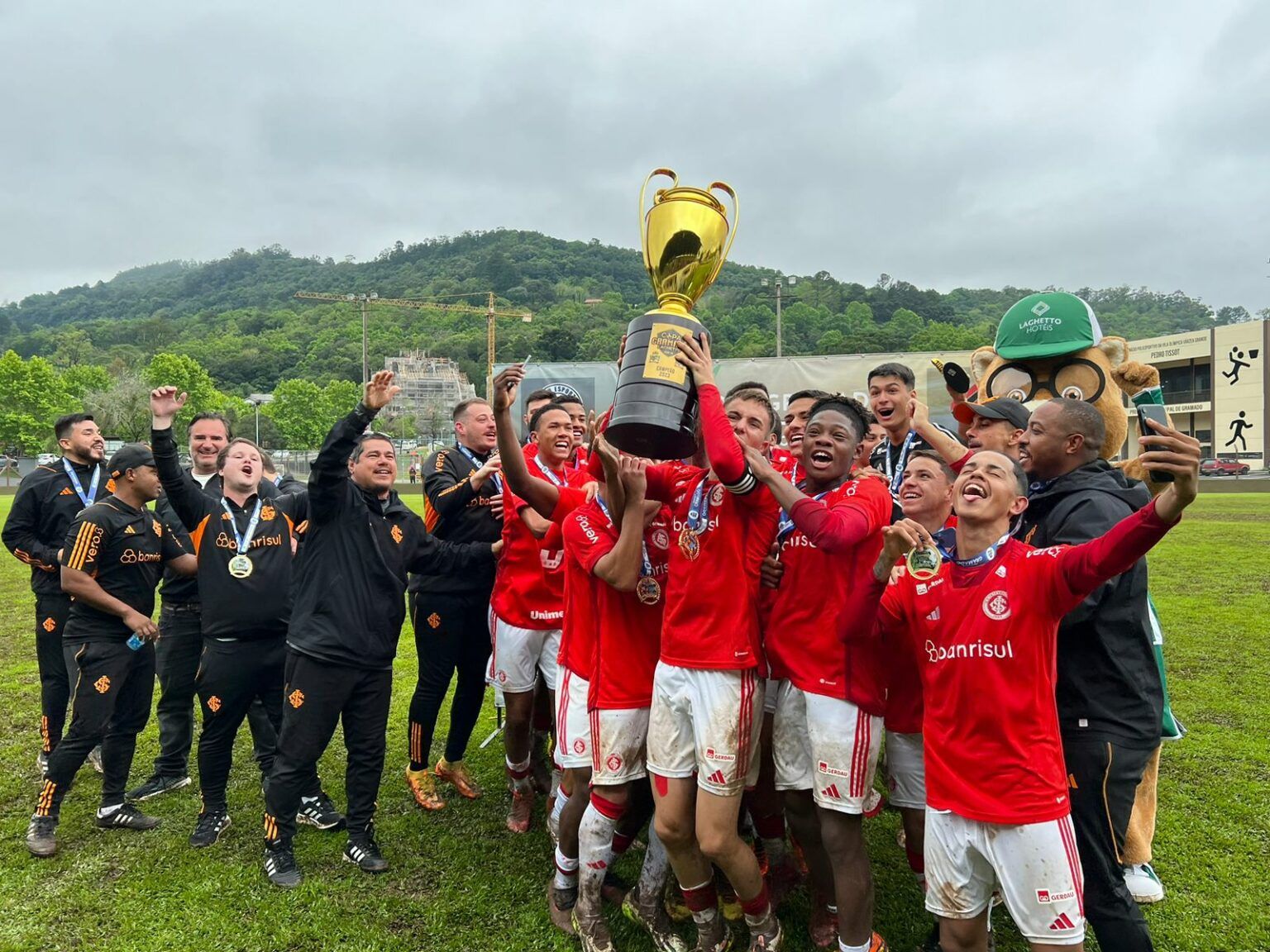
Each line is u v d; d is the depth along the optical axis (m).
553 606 4.24
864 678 2.88
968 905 2.53
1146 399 3.77
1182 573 11.70
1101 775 2.71
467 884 3.81
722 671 2.91
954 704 2.50
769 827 3.61
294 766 3.83
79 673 4.21
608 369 10.01
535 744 4.89
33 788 4.95
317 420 71.00
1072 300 4.77
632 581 3.04
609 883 3.74
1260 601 9.74
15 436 54.25
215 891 3.75
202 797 4.55
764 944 3.08
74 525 4.23
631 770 3.23
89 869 3.96
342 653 3.85
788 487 2.77
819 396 4.33
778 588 3.06
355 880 3.86
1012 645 2.41
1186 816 4.33
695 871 3.06
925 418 3.82
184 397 4.21
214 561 4.21
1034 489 3.08
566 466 4.91
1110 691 2.77
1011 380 4.88
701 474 3.07
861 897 2.86
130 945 3.32
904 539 2.55
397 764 5.38
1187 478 2.09
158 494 4.63
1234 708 6.00
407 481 42.34
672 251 3.22
